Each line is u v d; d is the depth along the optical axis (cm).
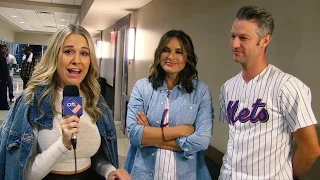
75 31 128
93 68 139
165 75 175
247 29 131
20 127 120
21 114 121
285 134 129
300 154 126
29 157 120
